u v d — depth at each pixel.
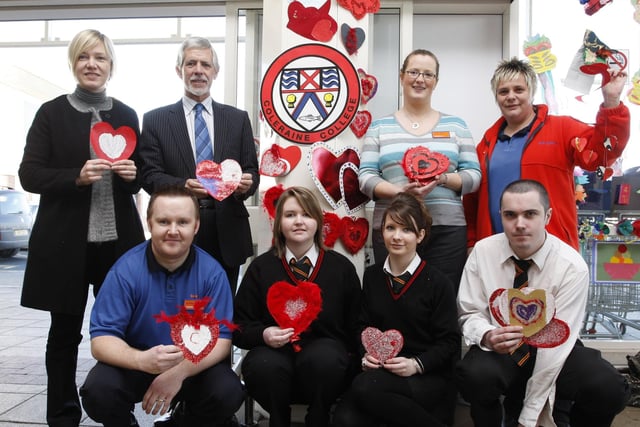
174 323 1.52
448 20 2.95
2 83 7.98
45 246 1.85
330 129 2.20
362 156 2.17
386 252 2.06
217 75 2.11
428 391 1.67
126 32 3.37
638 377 2.28
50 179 1.82
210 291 1.73
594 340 2.90
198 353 1.52
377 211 2.09
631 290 2.86
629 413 2.15
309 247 1.90
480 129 2.95
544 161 2.02
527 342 1.56
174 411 1.99
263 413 2.17
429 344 1.81
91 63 1.91
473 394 1.63
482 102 2.95
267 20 2.40
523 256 1.75
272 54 2.40
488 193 2.11
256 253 2.80
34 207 7.73
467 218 2.27
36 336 3.54
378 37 2.92
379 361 1.70
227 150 2.04
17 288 5.62
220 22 3.22
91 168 1.78
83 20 3.28
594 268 2.81
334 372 1.67
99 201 1.91
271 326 1.80
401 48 2.86
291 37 2.25
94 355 1.59
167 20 3.26
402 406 1.63
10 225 7.27
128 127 1.92
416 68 2.08
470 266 1.85
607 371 1.61
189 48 2.01
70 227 1.86
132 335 1.71
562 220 2.00
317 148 2.19
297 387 1.76
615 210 2.82
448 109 2.96
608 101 1.82
